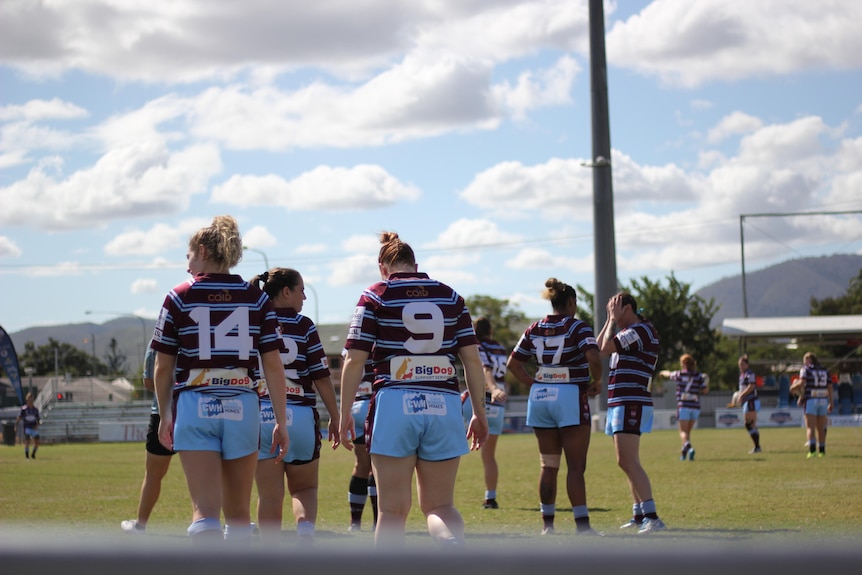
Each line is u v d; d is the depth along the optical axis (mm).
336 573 999
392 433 5953
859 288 133000
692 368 22000
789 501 11953
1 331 50125
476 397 6309
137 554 1019
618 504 12602
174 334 6016
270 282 8391
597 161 38031
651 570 948
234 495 6145
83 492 15586
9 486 17031
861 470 17297
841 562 926
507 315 107938
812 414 22156
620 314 10156
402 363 6043
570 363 9664
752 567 936
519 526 10250
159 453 9219
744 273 67562
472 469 20047
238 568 1006
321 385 8281
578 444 9570
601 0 38375
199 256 6191
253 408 6082
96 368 169375
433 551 1011
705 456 22766
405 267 6359
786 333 55312
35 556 1017
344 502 13477
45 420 64062
